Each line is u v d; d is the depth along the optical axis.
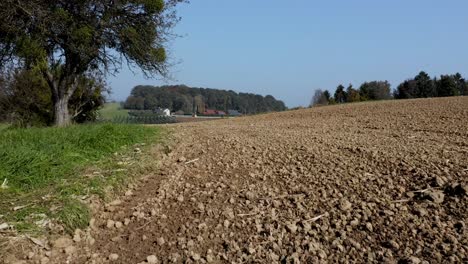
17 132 6.23
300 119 13.25
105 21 11.12
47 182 3.95
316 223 3.53
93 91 15.94
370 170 4.62
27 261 2.89
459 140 6.43
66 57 11.63
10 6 10.06
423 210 3.58
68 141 5.27
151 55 12.16
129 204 3.95
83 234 3.35
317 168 4.79
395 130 8.36
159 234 3.47
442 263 2.89
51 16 10.46
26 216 3.28
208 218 3.68
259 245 3.25
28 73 14.37
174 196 4.13
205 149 5.85
